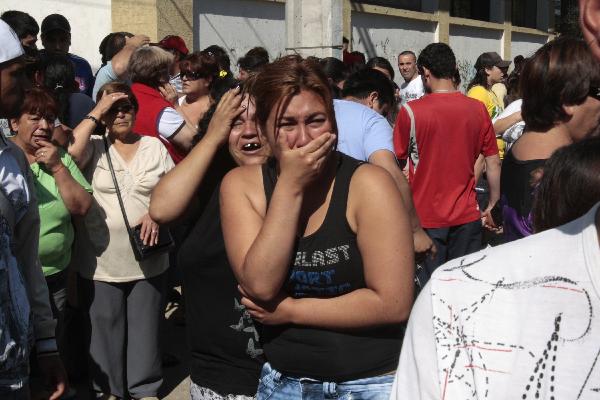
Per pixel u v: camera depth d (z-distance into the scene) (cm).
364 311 209
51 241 407
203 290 261
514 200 316
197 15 1037
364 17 1370
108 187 427
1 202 267
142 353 441
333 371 215
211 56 597
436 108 515
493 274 122
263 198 224
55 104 403
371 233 209
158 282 441
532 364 113
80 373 480
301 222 214
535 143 309
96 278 429
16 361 264
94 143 436
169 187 262
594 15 104
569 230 121
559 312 114
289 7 851
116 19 958
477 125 524
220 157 270
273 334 223
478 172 611
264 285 208
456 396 118
